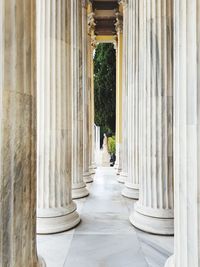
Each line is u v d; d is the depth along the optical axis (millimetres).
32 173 8945
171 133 17328
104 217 20219
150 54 17688
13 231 7590
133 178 26984
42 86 17438
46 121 17375
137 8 27812
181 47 8914
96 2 50094
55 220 17000
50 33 17547
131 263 12742
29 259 8711
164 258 13258
